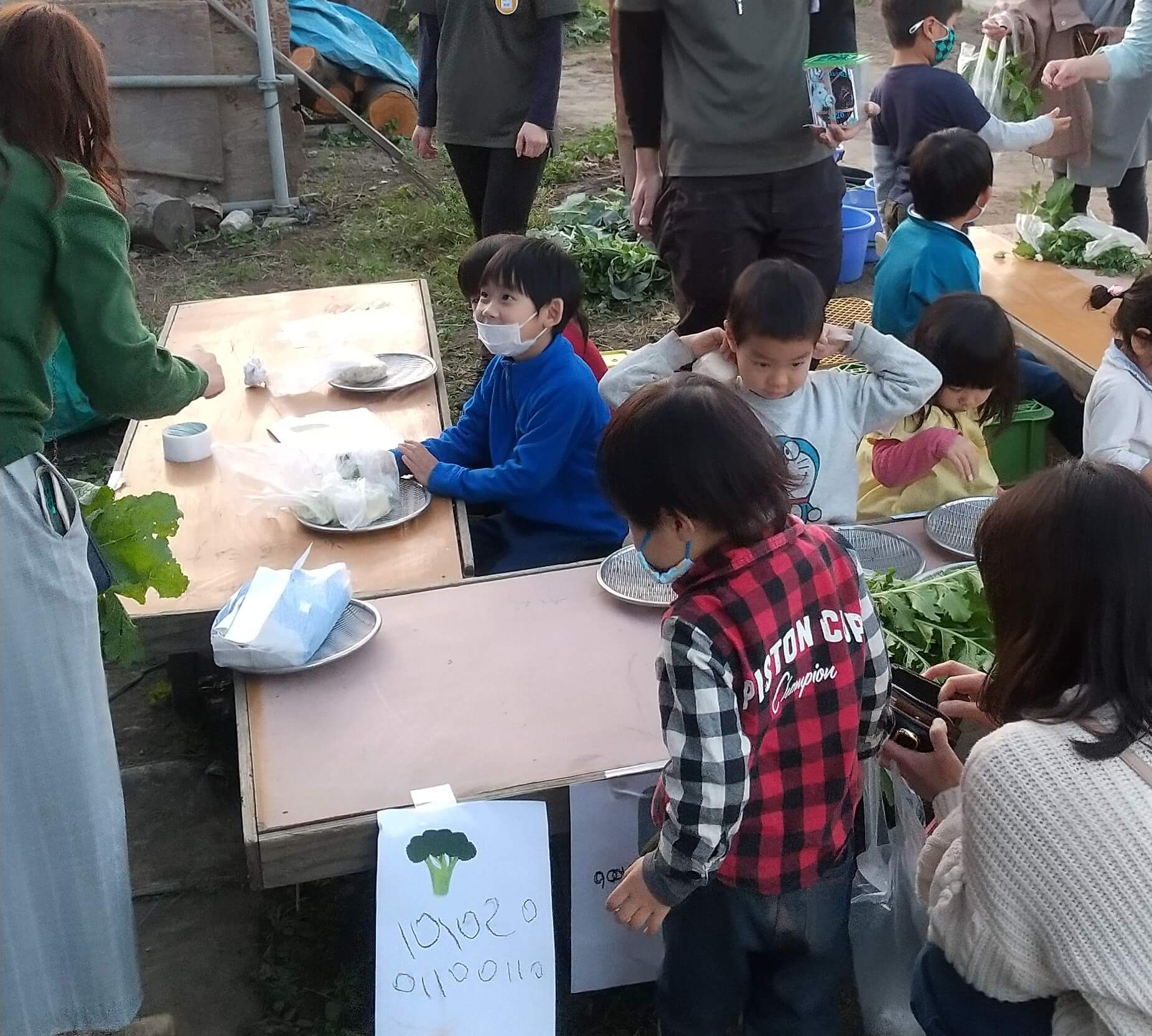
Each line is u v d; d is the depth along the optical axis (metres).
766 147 3.37
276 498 2.98
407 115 9.06
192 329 4.27
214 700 3.21
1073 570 1.33
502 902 1.97
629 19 3.44
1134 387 2.86
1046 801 1.32
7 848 1.94
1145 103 4.95
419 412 3.57
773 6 3.25
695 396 1.57
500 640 2.38
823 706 1.68
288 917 2.53
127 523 2.46
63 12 1.92
